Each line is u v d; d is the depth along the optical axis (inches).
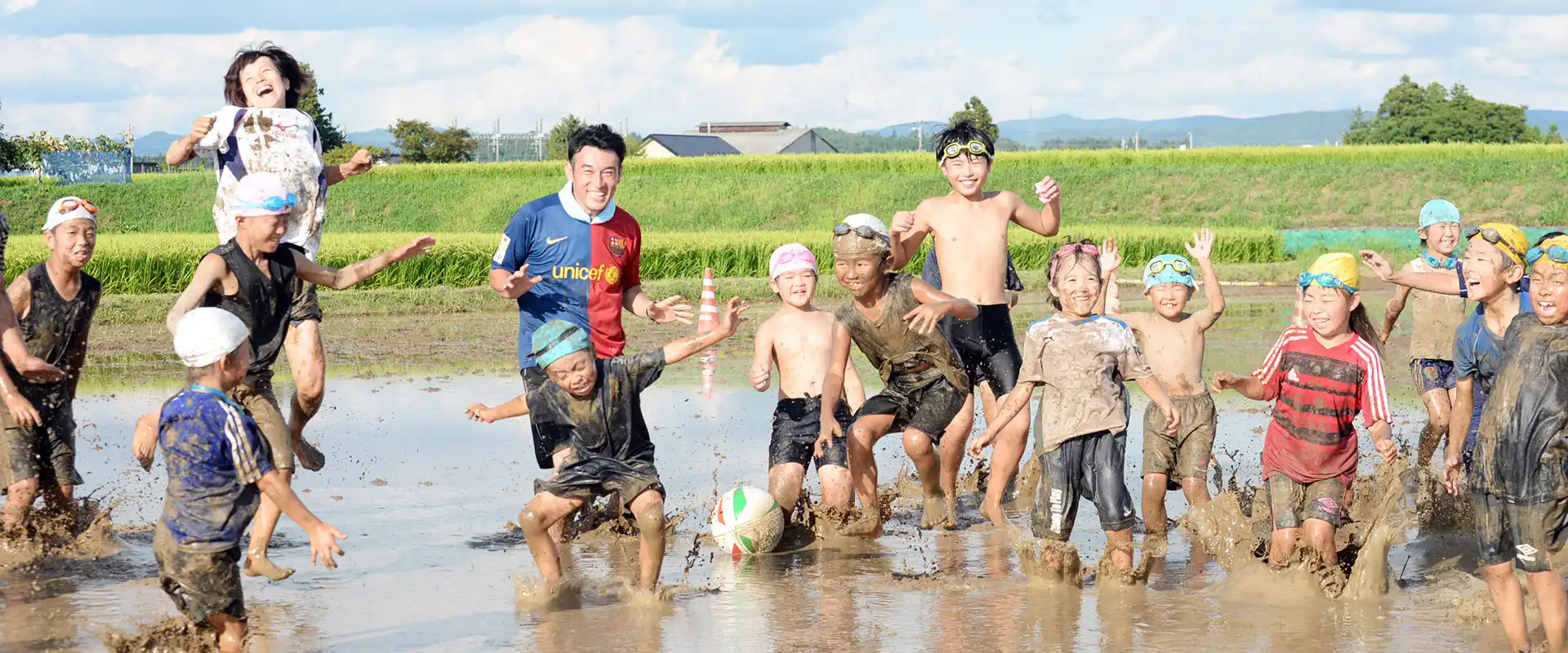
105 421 448.8
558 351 240.5
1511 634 198.2
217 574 194.2
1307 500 247.0
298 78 323.9
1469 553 269.3
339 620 222.1
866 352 294.4
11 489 265.7
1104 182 2257.6
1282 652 200.7
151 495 329.7
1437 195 2135.8
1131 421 438.9
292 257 272.5
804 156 2598.4
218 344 195.0
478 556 269.9
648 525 235.1
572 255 314.0
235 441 192.5
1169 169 2284.7
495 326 853.8
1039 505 252.2
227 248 263.6
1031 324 258.7
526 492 334.3
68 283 276.5
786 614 225.9
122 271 1050.7
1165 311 298.0
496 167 2532.0
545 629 216.4
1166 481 288.8
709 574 258.2
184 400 193.6
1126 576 244.1
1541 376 191.9
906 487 346.9
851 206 2234.3
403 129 3863.2
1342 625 216.1
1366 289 1159.6
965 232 330.3
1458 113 5408.5
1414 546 278.2
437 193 2316.7
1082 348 250.5
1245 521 276.4
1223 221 2110.0
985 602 233.6
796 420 301.6
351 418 457.7
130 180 2388.0
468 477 354.0
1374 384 244.7
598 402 244.4
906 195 2247.8
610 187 315.3
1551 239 195.2
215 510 193.6
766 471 361.7
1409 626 215.6
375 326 861.2
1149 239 1456.7
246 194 261.9
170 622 204.8
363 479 350.3
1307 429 246.5
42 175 2375.7
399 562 264.2
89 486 339.0
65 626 215.3
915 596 238.7
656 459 380.2
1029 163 2561.5
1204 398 292.4
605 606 231.6
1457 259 330.0
